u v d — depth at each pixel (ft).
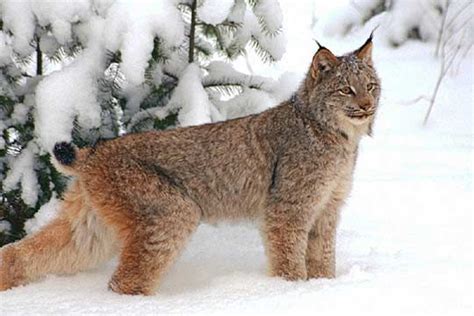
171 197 35.17
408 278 33.47
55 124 37.83
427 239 40.81
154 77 40.22
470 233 41.63
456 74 68.69
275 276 36.27
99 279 36.55
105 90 39.93
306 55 72.33
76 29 39.27
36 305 32.71
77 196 36.06
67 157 35.27
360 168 53.88
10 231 41.68
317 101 36.11
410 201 47.19
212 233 42.47
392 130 60.95
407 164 54.39
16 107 40.42
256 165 36.94
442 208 45.88
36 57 42.65
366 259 37.88
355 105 35.63
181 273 37.50
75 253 36.83
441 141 59.00
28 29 38.75
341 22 76.84
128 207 34.76
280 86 43.37
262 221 37.09
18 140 41.55
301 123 36.35
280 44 43.21
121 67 37.68
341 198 37.42
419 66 70.03
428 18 74.18
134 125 41.19
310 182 36.04
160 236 34.65
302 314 29.78
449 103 64.54
